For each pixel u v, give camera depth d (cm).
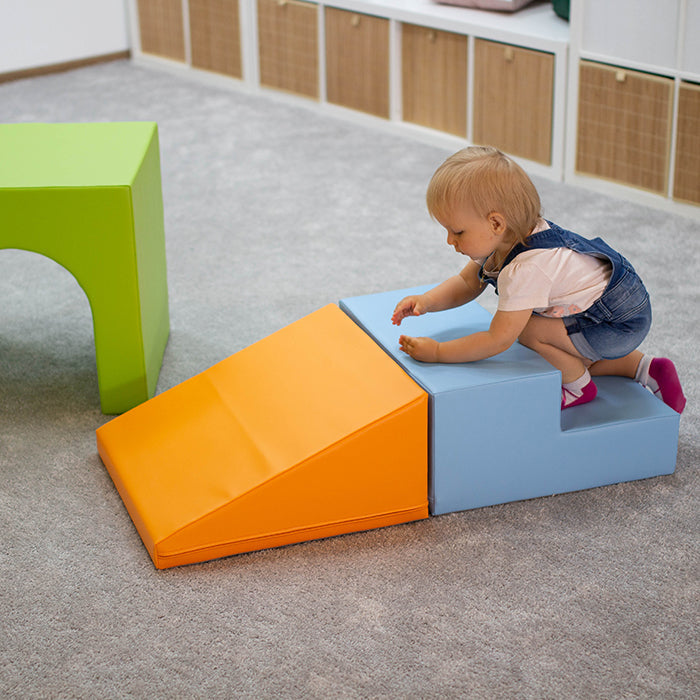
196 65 363
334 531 133
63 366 180
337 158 287
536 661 113
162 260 182
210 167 281
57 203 147
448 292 149
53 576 127
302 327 152
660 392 151
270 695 109
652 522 136
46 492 144
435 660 113
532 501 141
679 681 109
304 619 120
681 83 228
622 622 118
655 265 215
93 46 383
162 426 145
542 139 264
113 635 118
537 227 135
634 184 249
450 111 291
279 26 326
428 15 278
